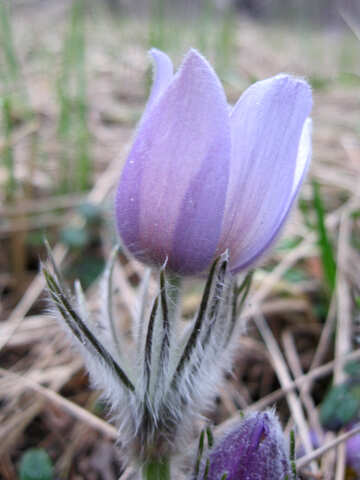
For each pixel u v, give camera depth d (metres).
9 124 0.21
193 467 0.10
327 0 0.59
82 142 0.24
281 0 0.62
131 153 0.09
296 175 0.09
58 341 0.17
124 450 0.10
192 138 0.08
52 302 0.09
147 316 0.10
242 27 0.62
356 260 0.20
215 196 0.08
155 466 0.10
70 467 0.14
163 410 0.10
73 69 0.26
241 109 0.09
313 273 0.20
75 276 0.20
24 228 0.20
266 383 0.17
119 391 0.10
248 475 0.09
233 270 0.09
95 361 0.10
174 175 0.08
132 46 0.39
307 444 0.13
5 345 0.16
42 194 0.24
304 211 0.21
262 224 0.09
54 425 0.15
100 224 0.21
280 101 0.08
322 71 0.44
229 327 0.10
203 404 0.10
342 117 0.34
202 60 0.08
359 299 0.15
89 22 0.40
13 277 0.20
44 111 0.28
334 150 0.29
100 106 0.31
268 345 0.17
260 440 0.10
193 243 0.09
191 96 0.08
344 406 0.14
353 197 0.24
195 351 0.09
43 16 0.46
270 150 0.08
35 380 0.15
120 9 0.45
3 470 0.13
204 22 0.35
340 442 0.12
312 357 0.18
